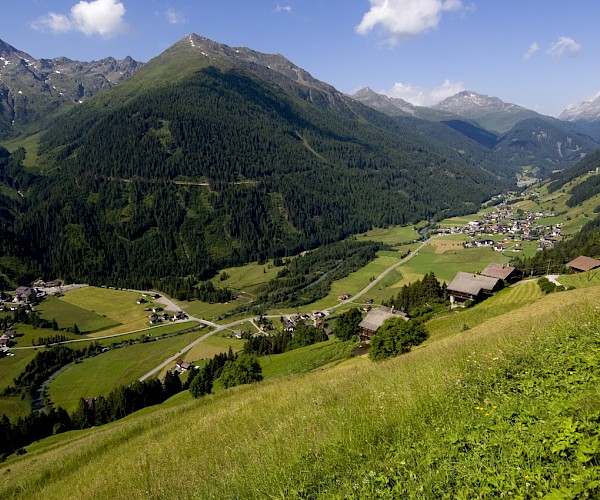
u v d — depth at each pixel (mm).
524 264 124000
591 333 11242
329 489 6855
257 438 12172
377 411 9906
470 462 6340
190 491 9766
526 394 8383
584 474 5184
